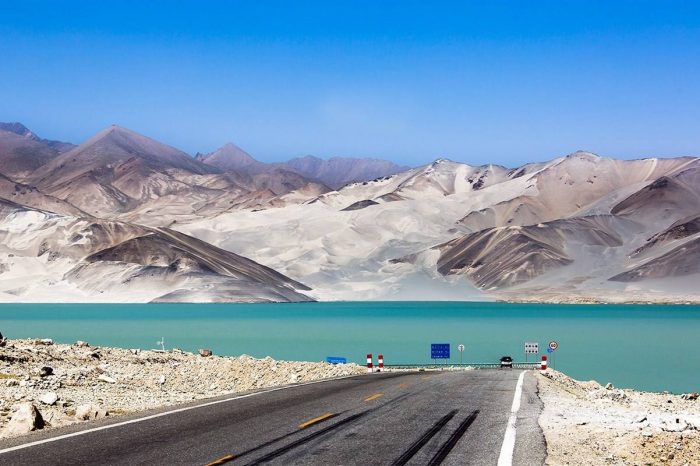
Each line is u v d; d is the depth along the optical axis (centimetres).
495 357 8981
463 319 19950
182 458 1387
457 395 2492
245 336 12275
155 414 1972
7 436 1702
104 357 3834
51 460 1359
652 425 1827
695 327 16350
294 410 2066
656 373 7462
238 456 1410
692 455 1545
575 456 1472
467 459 1402
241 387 3406
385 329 14962
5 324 15838
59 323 16475
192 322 17350
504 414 2014
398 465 1348
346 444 1541
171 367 3800
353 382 3069
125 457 1391
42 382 2691
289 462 1363
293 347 10031
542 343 11488
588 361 8762
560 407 2230
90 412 1997
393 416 1952
